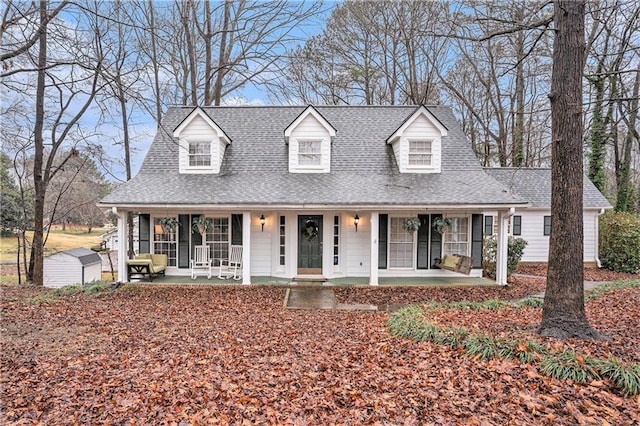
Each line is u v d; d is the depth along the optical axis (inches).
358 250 499.2
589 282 505.7
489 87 804.6
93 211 1042.7
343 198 436.8
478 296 412.5
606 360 178.7
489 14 531.2
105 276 729.6
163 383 186.5
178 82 737.0
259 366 208.1
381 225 494.0
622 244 592.4
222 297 406.0
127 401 168.9
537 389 164.9
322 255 492.1
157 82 711.7
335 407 161.0
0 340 257.6
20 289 469.4
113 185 802.2
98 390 180.1
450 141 547.8
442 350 218.4
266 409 159.9
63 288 435.5
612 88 612.4
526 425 140.2
